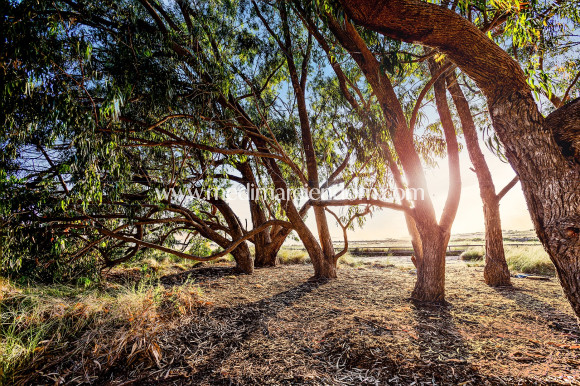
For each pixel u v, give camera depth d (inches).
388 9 67.6
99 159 125.0
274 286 210.8
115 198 140.6
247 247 283.3
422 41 74.5
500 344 104.9
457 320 131.6
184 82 153.8
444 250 166.4
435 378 83.7
